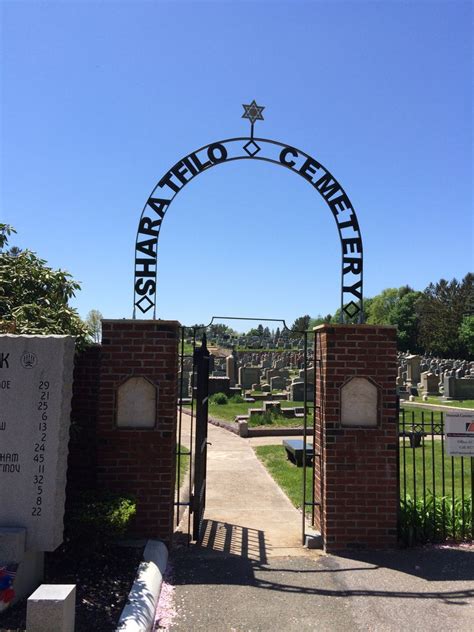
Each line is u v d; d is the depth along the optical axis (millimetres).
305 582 4938
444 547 5945
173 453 5918
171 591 4691
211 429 16422
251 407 20656
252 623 4125
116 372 5883
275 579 5004
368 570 5246
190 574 5102
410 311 76625
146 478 5797
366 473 5902
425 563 5445
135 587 4371
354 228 6504
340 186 6531
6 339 4363
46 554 5078
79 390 6332
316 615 4270
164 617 4188
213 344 51062
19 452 4266
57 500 4246
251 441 14148
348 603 4496
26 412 4301
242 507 7801
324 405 5965
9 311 5309
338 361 5965
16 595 4000
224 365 34750
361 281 6430
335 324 5984
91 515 4812
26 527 4188
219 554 5680
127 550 5387
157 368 5891
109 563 5004
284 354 44344
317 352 6480
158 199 6406
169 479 5797
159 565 5047
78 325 5773
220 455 12078
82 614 3912
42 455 4262
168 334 5930
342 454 5906
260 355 45094
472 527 6211
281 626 4082
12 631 3479
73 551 5035
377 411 5957
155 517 5770
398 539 5992
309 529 6414
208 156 6496
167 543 5746
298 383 23266
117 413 5859
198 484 6078
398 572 5199
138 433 5824
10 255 5996
